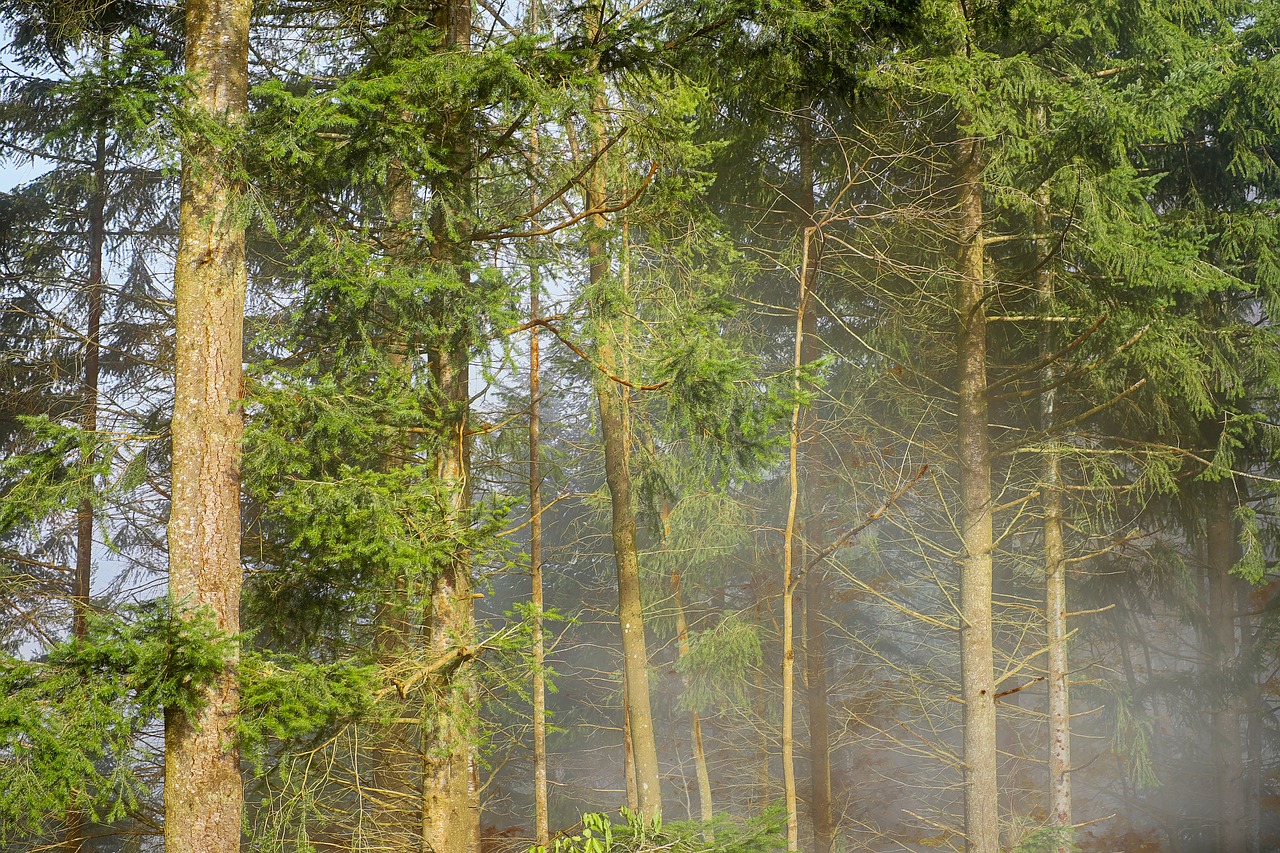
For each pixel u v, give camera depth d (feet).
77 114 21.09
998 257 45.16
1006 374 47.78
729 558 51.21
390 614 28.50
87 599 44.98
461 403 27.12
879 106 36.60
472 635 26.58
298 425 25.09
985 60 33.96
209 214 24.17
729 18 25.76
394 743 31.14
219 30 25.71
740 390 24.43
